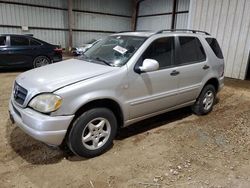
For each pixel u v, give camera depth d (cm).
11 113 317
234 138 390
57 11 1532
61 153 328
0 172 285
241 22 814
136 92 344
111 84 314
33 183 268
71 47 1599
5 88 659
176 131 408
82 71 321
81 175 284
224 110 529
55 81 294
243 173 296
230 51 861
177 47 402
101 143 325
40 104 278
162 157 326
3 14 1330
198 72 437
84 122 297
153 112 383
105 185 268
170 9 1623
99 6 1717
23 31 1421
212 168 304
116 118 346
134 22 1909
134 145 356
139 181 276
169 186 268
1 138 365
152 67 334
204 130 415
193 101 456
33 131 277
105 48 394
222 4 852
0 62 875
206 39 468
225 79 853
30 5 1412
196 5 927
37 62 955
